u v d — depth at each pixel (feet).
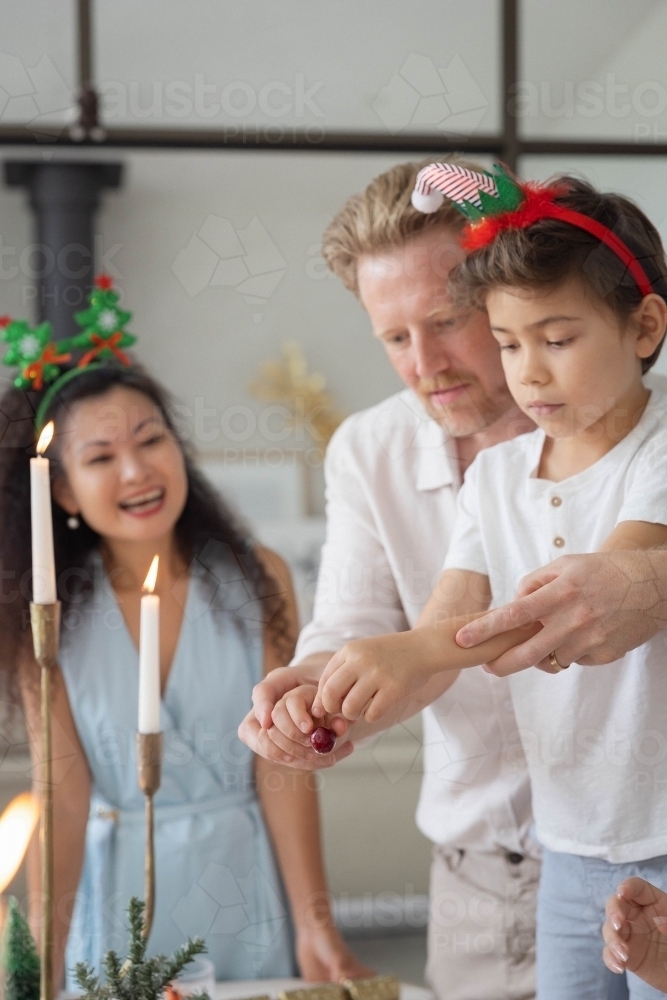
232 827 2.47
